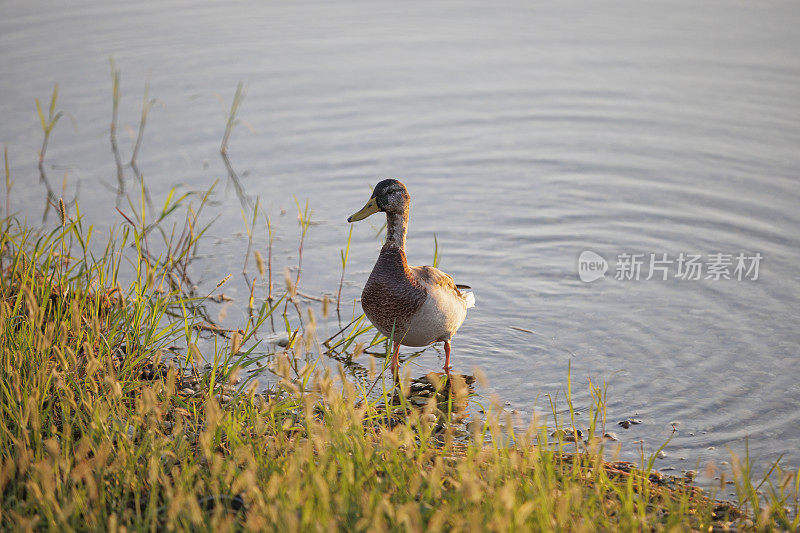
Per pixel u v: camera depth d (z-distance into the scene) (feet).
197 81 69.62
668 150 58.44
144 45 76.59
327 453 22.91
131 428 26.71
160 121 64.13
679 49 75.61
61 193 53.72
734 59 72.79
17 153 58.70
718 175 54.75
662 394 33.96
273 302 42.37
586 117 63.98
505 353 37.78
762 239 46.98
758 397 33.47
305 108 65.82
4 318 28.17
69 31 79.41
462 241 48.57
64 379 25.31
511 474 23.02
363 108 65.92
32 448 24.38
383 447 23.89
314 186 55.26
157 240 48.52
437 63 73.72
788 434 30.89
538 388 34.76
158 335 32.99
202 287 43.70
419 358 37.58
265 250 47.85
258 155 59.41
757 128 60.64
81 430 24.29
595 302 42.06
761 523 22.71
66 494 21.61
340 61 73.97
